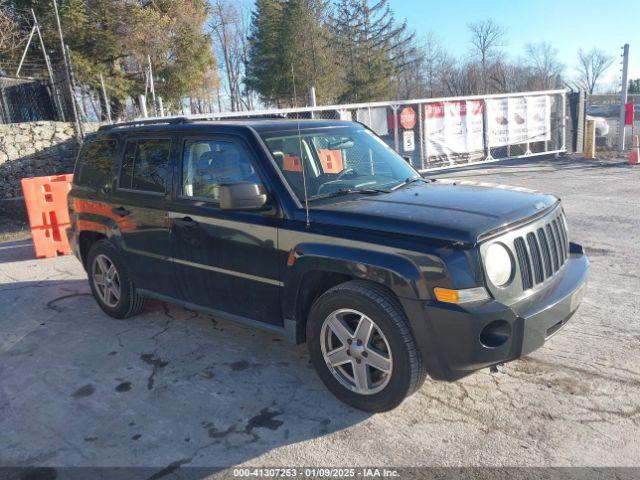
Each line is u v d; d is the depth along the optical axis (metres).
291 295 3.81
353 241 3.46
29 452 3.43
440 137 15.73
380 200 3.84
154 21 26.97
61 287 6.93
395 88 52.97
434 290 3.16
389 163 4.75
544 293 3.51
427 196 3.89
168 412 3.79
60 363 4.68
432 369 3.29
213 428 3.57
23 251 9.22
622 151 18.48
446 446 3.24
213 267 4.32
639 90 52.03
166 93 31.20
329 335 3.72
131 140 5.16
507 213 3.44
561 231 3.92
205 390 4.06
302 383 4.09
